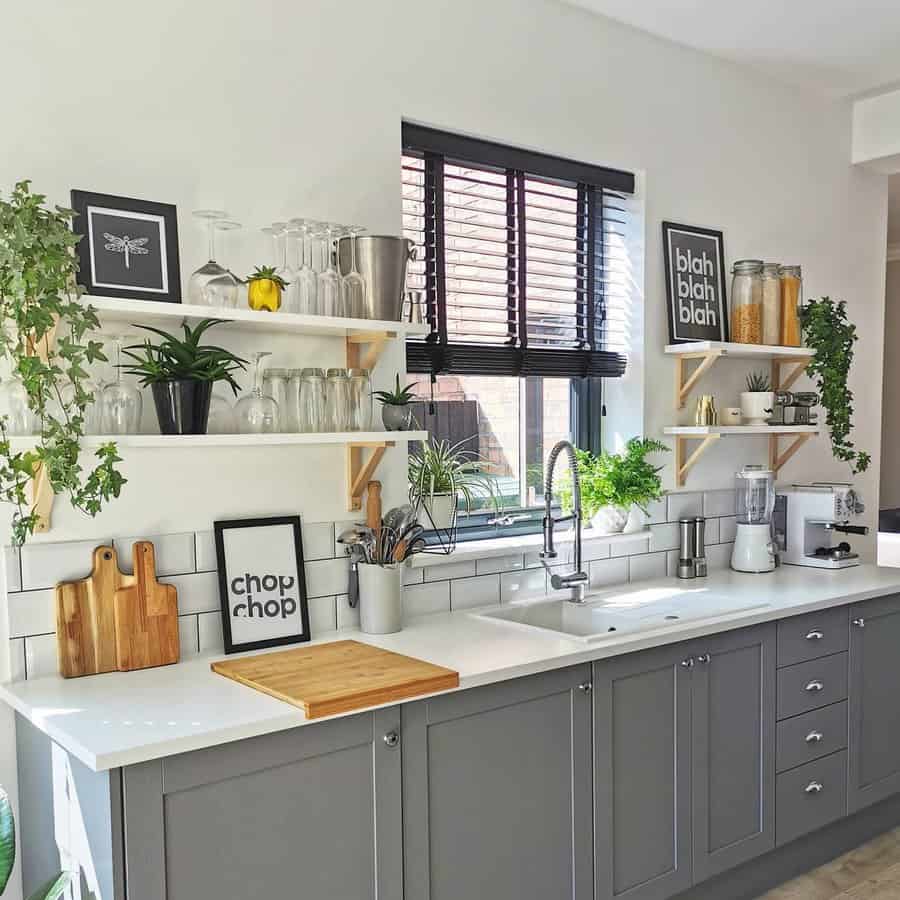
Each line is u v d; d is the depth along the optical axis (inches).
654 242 134.9
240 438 85.4
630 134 131.0
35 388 73.0
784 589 128.6
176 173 91.5
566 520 126.7
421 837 84.3
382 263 95.7
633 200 134.6
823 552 148.5
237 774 72.7
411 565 108.4
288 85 98.7
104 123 87.2
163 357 90.4
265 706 76.5
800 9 124.3
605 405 139.3
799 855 125.0
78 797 71.6
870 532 173.2
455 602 114.5
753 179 148.3
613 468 127.6
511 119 117.5
